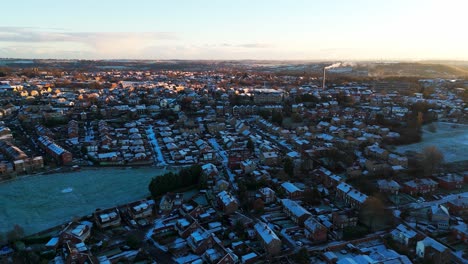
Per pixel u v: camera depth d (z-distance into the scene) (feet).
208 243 434.30
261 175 647.97
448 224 488.44
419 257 422.41
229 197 540.11
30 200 583.99
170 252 434.30
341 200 578.66
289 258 423.64
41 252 425.28
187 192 610.24
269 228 455.63
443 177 639.35
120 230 488.02
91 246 442.50
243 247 438.81
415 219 512.22
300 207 520.42
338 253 434.71
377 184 617.21
